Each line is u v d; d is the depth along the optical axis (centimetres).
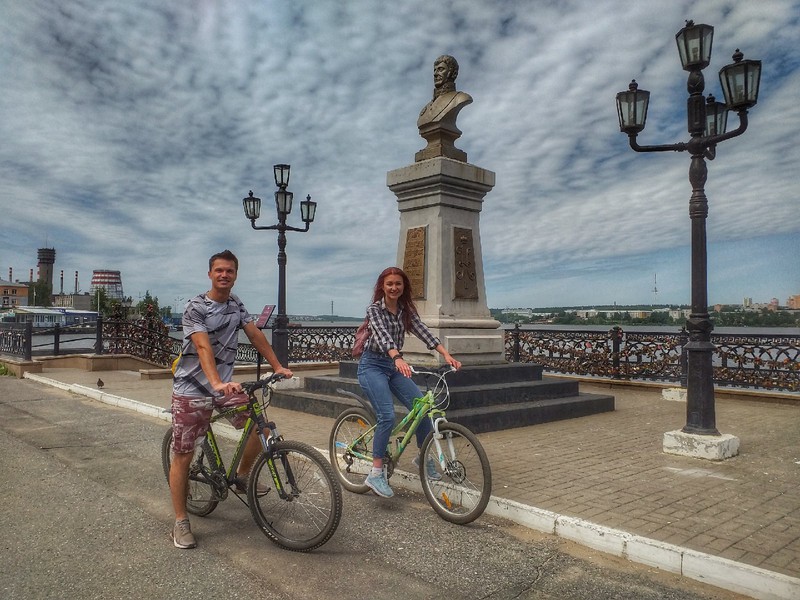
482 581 338
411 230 934
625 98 693
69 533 409
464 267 917
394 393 497
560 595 322
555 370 1419
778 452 653
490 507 455
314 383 944
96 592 319
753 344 1113
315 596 317
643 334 1255
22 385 1306
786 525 413
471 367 839
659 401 1080
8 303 13988
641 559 365
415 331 490
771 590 315
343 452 531
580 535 397
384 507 474
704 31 639
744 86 601
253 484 395
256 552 378
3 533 407
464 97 905
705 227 657
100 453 655
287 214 1223
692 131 660
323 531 369
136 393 1119
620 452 645
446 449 451
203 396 394
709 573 338
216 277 400
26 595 315
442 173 873
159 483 535
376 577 342
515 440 703
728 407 1028
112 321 1644
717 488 507
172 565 356
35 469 581
